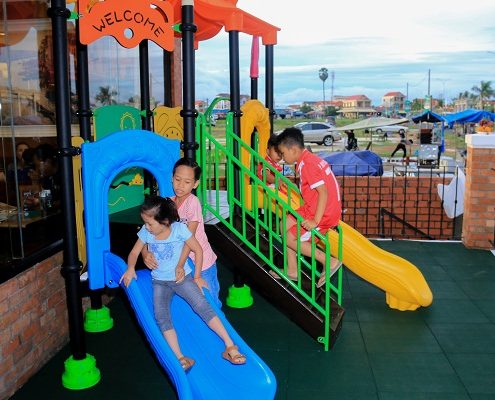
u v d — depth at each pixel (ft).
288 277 15.74
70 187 12.12
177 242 11.93
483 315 17.97
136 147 13.17
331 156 51.31
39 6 15.88
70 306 12.82
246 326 17.03
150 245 11.96
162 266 11.90
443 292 20.38
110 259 12.57
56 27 11.46
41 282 14.02
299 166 15.17
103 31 12.50
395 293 18.33
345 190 37.65
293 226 15.97
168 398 12.55
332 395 12.64
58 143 11.93
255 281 15.43
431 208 37.29
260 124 21.70
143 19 13.35
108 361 14.49
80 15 12.09
